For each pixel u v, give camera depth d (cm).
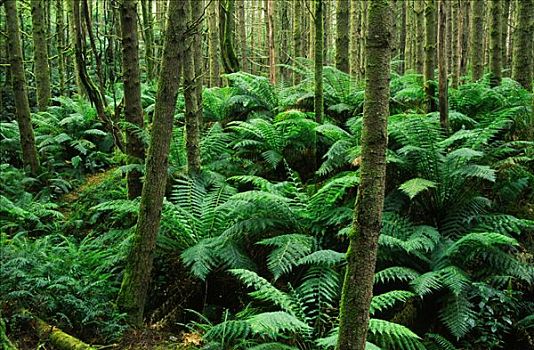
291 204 549
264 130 688
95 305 431
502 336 428
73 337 397
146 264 443
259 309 460
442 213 560
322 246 523
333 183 504
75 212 729
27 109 848
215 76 1130
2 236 588
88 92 647
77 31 616
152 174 431
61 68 1443
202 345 414
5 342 304
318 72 668
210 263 498
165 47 418
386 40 213
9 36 815
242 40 1556
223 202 582
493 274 465
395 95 815
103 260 520
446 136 629
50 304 420
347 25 904
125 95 625
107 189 762
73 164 913
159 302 498
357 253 221
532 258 495
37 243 542
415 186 502
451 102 762
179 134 720
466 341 426
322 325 423
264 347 368
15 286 438
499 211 557
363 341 226
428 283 427
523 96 711
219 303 501
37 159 864
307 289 448
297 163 693
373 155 217
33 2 1154
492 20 810
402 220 524
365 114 219
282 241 484
